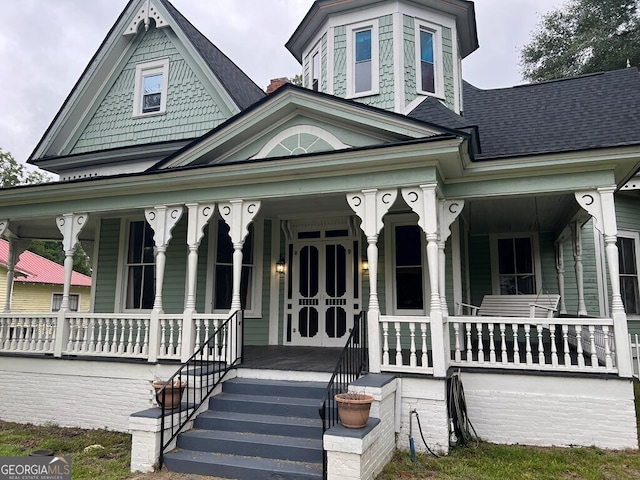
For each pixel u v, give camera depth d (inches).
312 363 261.7
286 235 375.9
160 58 432.1
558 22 873.5
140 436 194.5
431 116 294.4
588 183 237.3
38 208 331.0
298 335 363.9
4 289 803.4
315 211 356.5
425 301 335.6
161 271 290.8
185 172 277.9
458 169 247.8
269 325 368.8
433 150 227.5
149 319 286.2
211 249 370.6
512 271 404.5
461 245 343.6
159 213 296.4
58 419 291.0
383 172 244.8
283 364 257.4
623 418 216.1
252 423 205.8
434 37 369.4
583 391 223.6
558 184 243.1
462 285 342.3
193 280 281.4
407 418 219.9
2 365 312.7
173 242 383.9
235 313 262.7
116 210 311.4
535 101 352.5
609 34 771.4
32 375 303.7
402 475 184.2
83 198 318.0
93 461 215.3
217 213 365.1
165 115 420.8
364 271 355.6
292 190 264.4
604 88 334.6
